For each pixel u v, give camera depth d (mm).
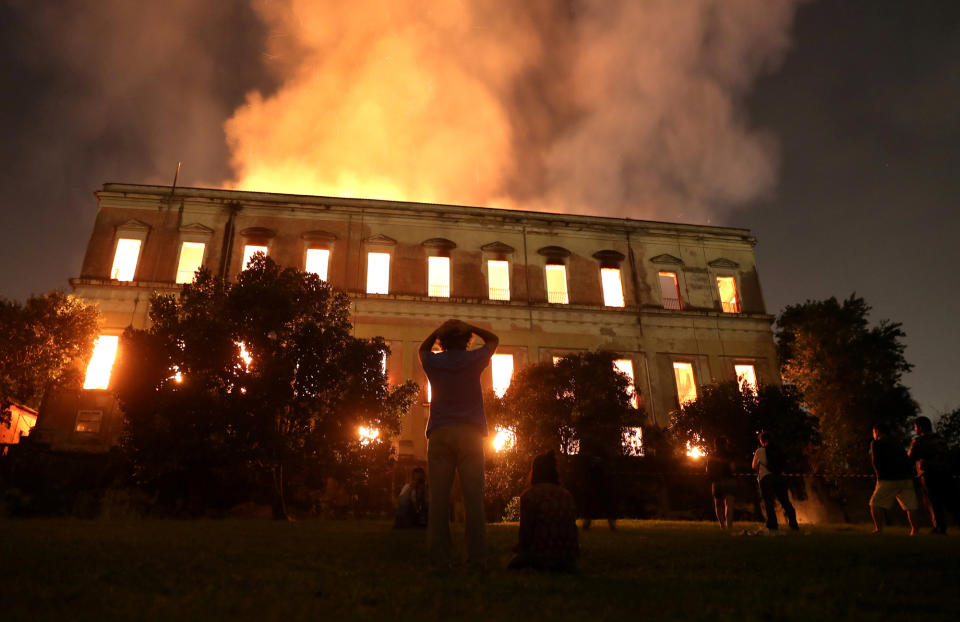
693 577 3846
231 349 18344
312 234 32188
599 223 35312
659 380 32500
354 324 30828
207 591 2867
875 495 9883
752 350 34062
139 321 28938
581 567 4387
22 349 22797
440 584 3332
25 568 3383
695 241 36125
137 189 31594
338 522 14609
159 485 21156
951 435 28109
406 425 29125
